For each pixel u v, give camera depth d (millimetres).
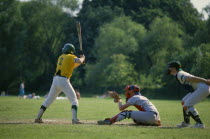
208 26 185875
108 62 197000
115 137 25625
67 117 45062
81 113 52688
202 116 48469
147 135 26766
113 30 197875
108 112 55094
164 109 65562
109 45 198375
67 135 26156
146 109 34062
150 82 186625
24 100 96188
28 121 37219
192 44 189250
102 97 157375
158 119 34281
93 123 35688
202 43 179625
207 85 33062
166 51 194250
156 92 180625
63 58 35594
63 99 109750
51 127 29750
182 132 28641
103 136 25953
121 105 34531
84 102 93750
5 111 54094
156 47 196375
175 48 193750
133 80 188375
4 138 24906
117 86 189000
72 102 35156
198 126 32875
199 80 32906
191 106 33125
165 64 184250
